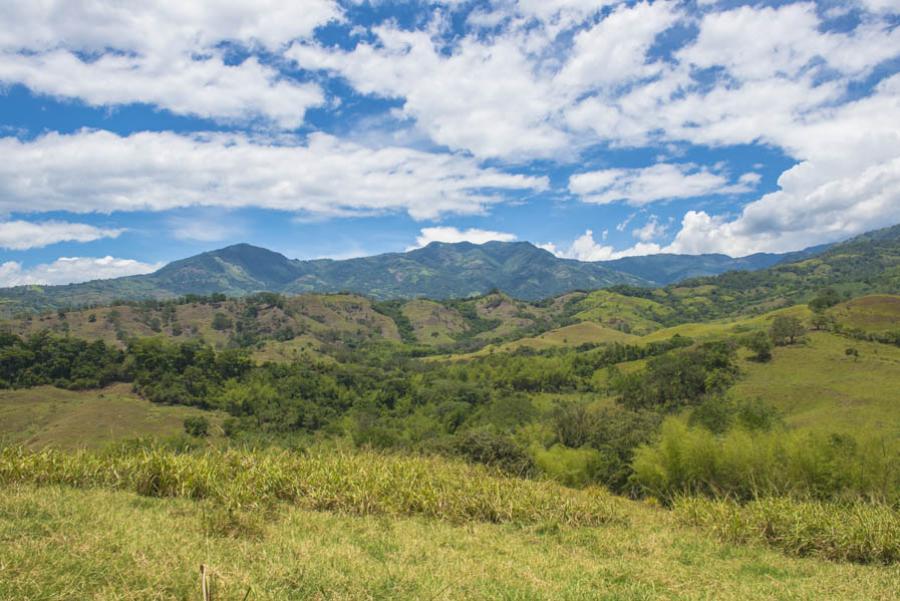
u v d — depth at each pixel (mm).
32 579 4719
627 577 7594
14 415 64438
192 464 11164
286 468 12188
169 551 6211
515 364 113250
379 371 117062
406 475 12680
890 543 9797
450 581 6516
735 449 25016
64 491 9375
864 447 21703
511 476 15383
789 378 72500
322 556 6906
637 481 29797
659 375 74562
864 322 99438
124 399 76375
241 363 95062
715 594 7156
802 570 8977
